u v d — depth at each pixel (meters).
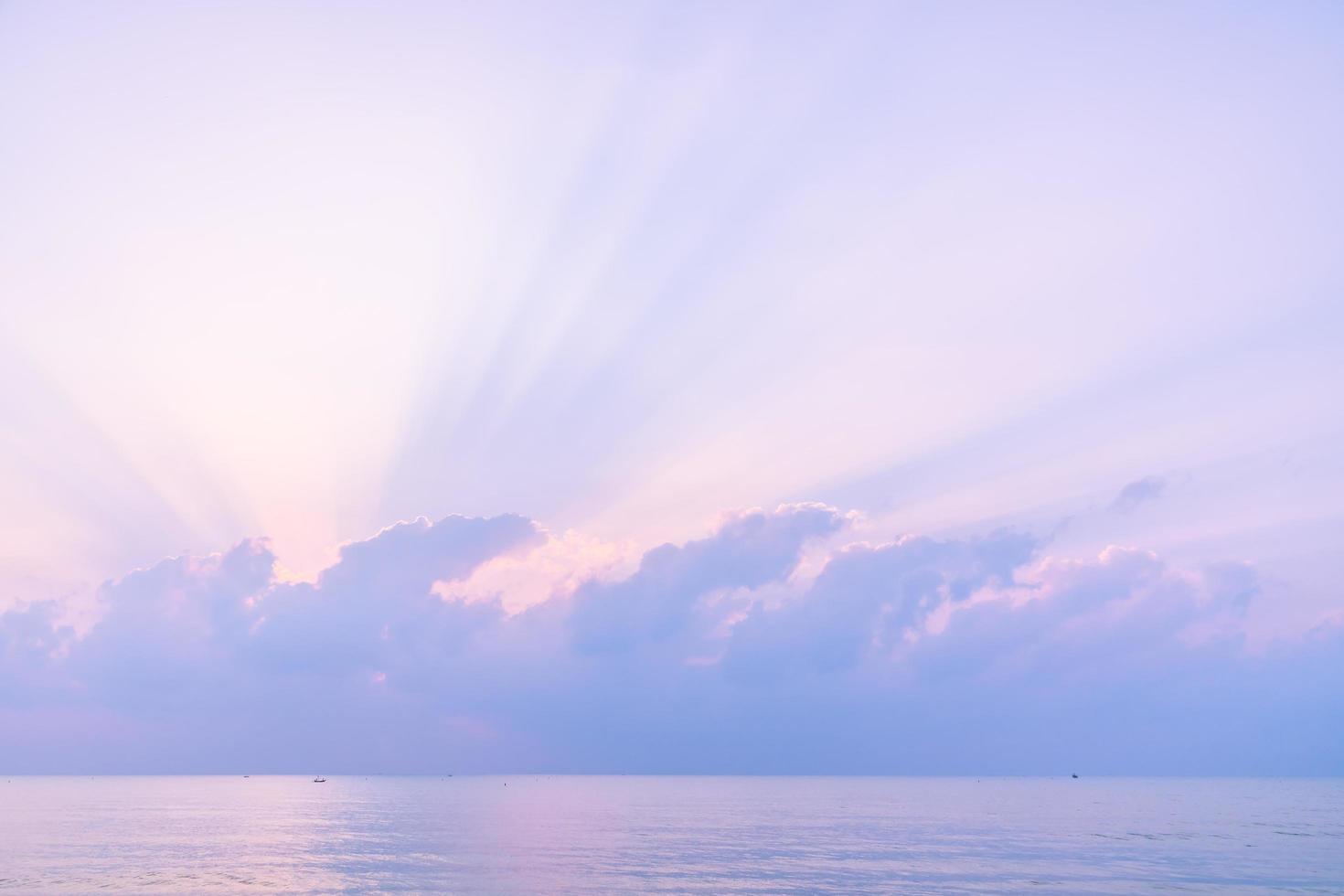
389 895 100.12
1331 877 114.31
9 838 160.62
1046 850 144.88
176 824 196.25
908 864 127.19
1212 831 182.62
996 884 108.50
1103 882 110.06
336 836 168.25
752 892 102.56
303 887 105.62
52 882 108.88
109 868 120.94
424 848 145.62
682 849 146.12
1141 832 181.12
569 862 128.25
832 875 115.94
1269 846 151.62
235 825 194.00
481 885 107.25
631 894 101.00
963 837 170.62
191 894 100.50
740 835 174.62
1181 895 101.00
